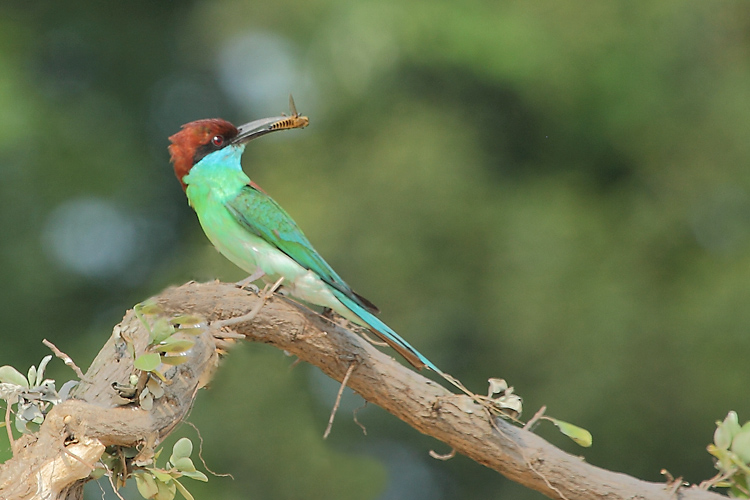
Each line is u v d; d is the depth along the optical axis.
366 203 14.68
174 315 5.12
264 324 5.19
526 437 5.16
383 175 14.77
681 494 5.15
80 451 4.47
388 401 5.20
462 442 5.18
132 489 9.55
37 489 4.36
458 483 16.59
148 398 4.65
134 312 4.82
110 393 4.69
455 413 5.13
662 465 15.08
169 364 4.69
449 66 15.47
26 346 15.32
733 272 15.34
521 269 15.06
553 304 14.84
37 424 4.76
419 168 14.82
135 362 4.53
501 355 15.08
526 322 14.77
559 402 14.76
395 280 14.57
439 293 14.73
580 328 14.83
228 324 5.09
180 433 13.00
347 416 15.45
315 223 14.55
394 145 15.03
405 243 14.62
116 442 4.59
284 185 15.17
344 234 14.55
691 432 14.91
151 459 4.79
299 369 13.97
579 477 5.12
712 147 16.20
